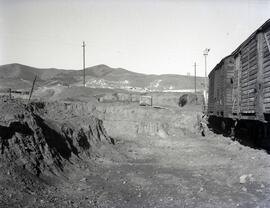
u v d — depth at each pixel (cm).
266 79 1302
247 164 1181
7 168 802
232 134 1994
